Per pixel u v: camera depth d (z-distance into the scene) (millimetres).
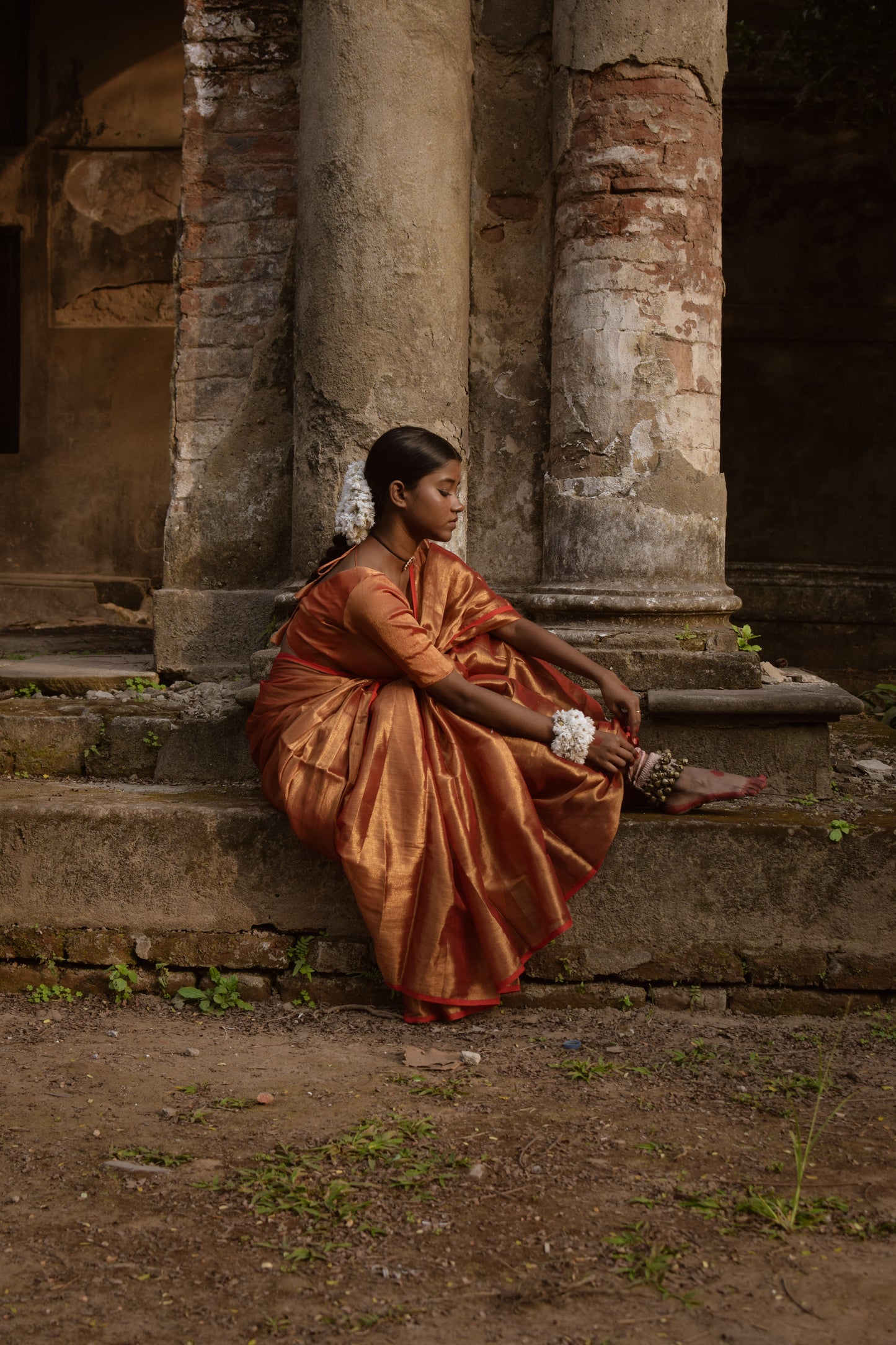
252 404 5246
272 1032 3490
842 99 9039
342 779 3502
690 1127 2816
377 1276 2186
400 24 4625
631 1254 2250
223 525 5258
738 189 9859
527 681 3850
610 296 4637
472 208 5051
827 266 9852
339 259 4645
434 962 3436
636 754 3596
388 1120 2834
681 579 4637
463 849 3443
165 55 11594
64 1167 2602
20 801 3934
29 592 11906
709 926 3637
